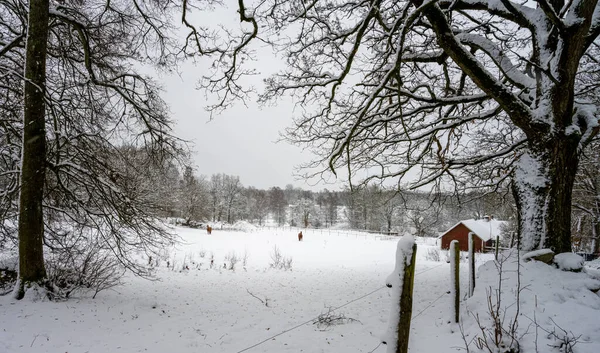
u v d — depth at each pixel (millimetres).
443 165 7945
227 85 7391
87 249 8656
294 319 6758
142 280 11109
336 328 5961
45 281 6773
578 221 21250
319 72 8641
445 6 6988
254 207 88688
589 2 4977
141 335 5504
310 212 83938
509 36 8219
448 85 8281
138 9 8250
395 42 7613
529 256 5219
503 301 4465
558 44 5383
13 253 9031
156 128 8844
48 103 7062
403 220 53062
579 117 6102
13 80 8250
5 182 8969
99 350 4750
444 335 4512
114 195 8422
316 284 11445
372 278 13117
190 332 5824
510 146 7215
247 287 10727
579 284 4500
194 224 46812
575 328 3635
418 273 13234
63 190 7828
